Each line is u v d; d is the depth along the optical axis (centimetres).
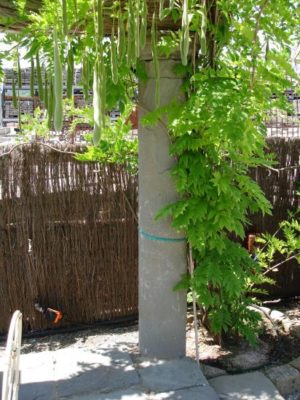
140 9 192
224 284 288
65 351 319
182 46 175
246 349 338
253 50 251
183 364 295
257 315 336
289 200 430
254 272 376
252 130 254
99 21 177
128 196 393
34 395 265
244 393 278
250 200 304
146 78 277
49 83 219
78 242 390
